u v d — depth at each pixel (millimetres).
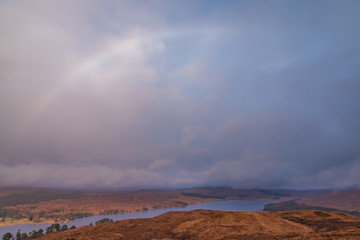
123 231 88875
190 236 78188
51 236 93125
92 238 79625
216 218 97062
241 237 72750
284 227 86250
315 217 108062
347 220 100750
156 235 81562
